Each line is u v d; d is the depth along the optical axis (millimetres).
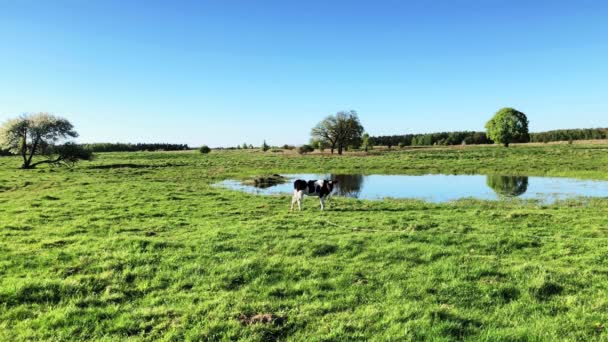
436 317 7316
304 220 16469
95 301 8086
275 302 8070
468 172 44406
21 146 48312
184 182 36031
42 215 17516
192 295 8398
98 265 10016
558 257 11195
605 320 7180
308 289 8805
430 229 14617
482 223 15852
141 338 6629
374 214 18234
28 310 7609
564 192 27344
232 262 10398
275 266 10219
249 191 30219
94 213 18359
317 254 11523
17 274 9422
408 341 6531
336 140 86812
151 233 14070
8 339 6594
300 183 19891
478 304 8055
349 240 12758
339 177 41375
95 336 6734
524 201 23375
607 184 31672
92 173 43938
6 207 19906
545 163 48594
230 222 16281
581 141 129000
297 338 6660
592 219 16484
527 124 97375
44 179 35375
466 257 10891
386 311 7637
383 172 46594
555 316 7477
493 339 6555
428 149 100938
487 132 103312
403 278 9492
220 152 117688
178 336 6668
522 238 12961
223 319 7273
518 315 7547
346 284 9070
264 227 14945
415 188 31312
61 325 7105
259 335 6688
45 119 48750
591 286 8867
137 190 27297
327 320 7320
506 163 50812
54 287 8555
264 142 115750
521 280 9141
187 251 11477
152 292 8602
